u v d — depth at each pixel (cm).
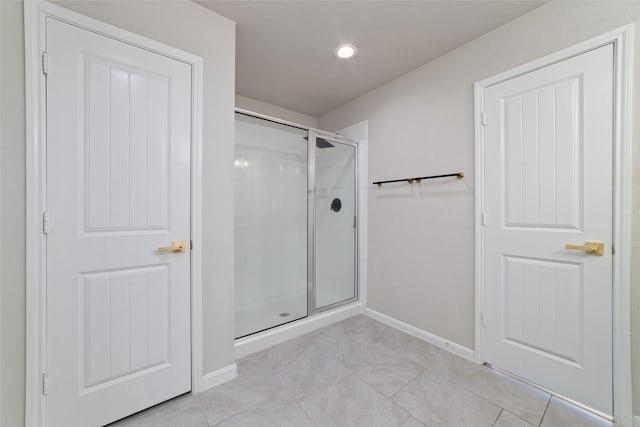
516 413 136
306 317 241
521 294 161
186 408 139
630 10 124
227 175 163
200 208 152
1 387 106
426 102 216
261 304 250
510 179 165
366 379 163
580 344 140
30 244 109
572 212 142
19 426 109
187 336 149
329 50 202
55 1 114
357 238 282
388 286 247
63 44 115
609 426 127
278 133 250
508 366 167
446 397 147
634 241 124
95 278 124
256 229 246
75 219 119
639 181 123
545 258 151
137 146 134
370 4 155
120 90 129
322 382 160
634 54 123
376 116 261
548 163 150
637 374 124
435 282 208
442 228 204
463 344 190
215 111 159
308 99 292
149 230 138
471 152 186
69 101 117
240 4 153
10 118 106
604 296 132
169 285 144
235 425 128
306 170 262
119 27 128
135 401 134
